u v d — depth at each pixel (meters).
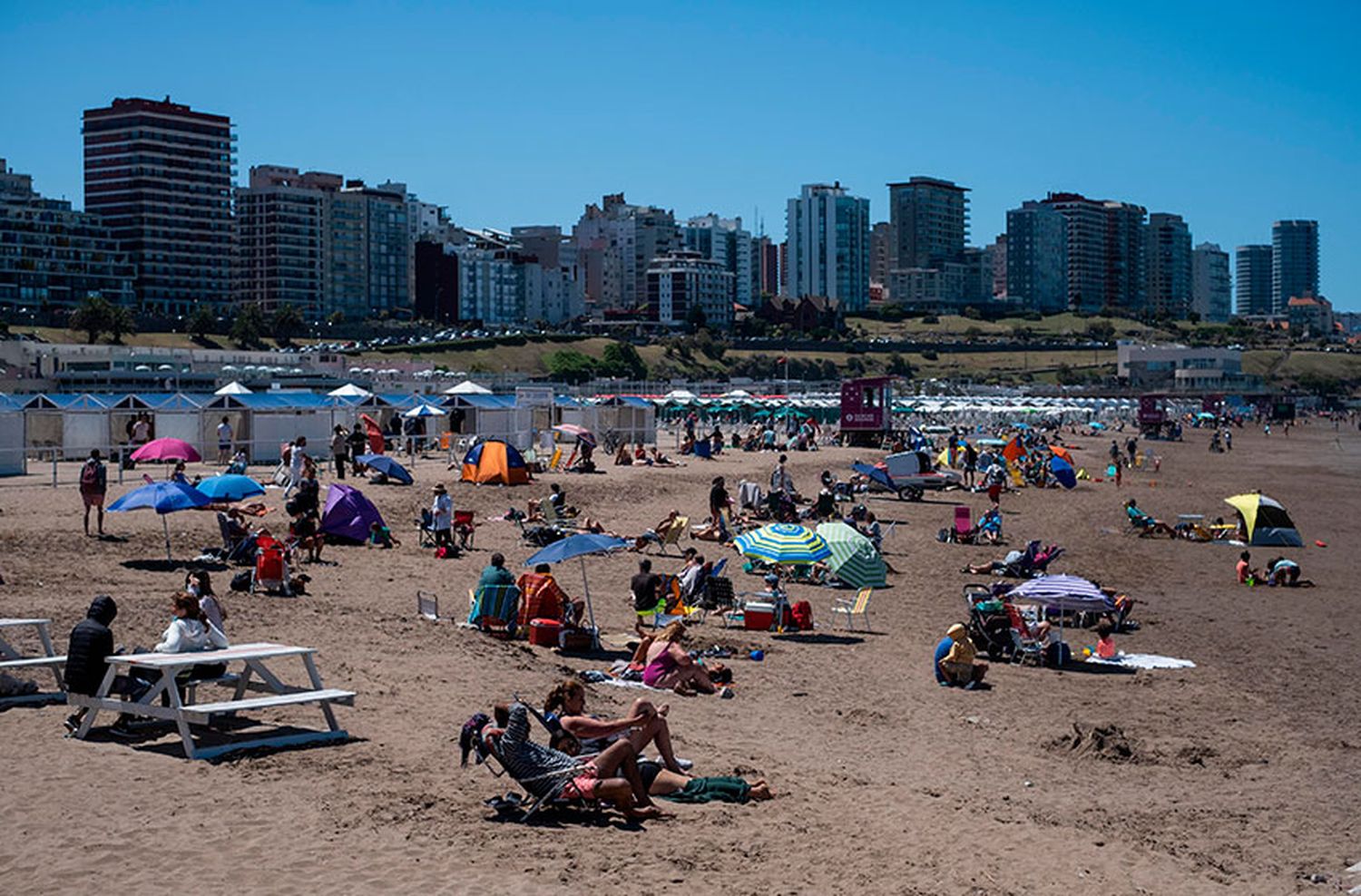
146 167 195.88
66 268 185.00
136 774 11.90
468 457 45.16
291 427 53.56
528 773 11.59
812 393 155.00
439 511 30.38
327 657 17.91
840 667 21.17
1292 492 67.88
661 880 10.16
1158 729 17.86
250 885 9.46
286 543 28.12
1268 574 33.78
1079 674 21.55
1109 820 13.45
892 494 53.47
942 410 120.62
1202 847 12.73
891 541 39.62
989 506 51.25
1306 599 30.95
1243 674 22.06
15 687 14.27
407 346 166.50
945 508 49.72
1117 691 20.30
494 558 21.48
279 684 13.59
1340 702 20.08
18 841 10.12
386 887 9.58
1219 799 14.62
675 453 67.56
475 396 66.25
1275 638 25.73
